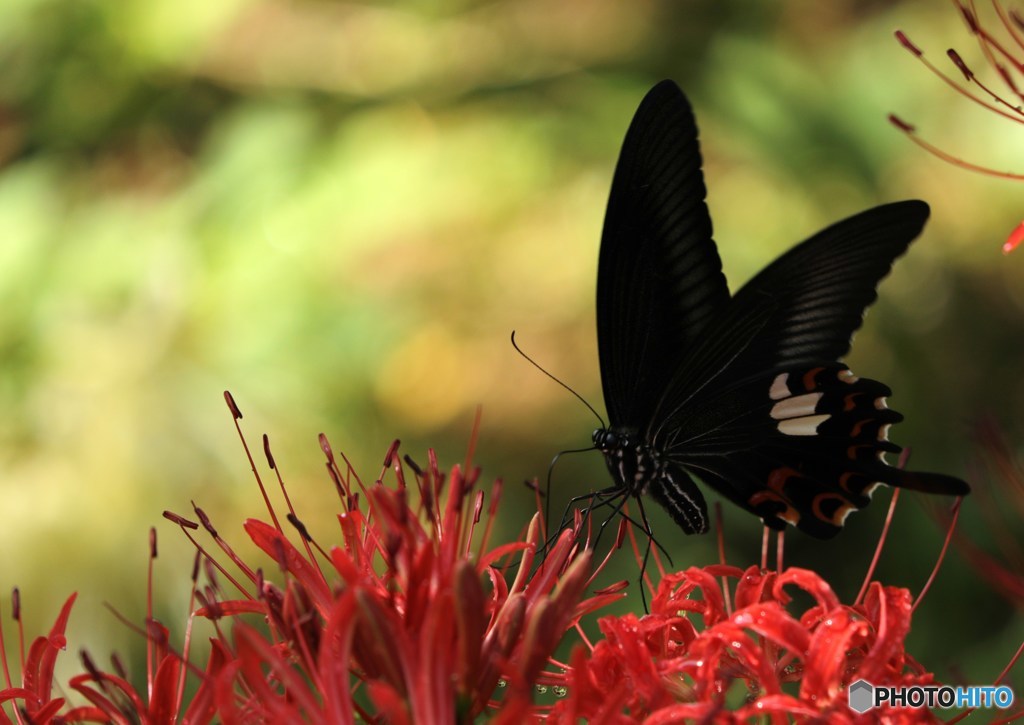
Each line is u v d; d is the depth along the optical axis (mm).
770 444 956
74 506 1080
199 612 904
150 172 1144
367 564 907
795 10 1179
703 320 961
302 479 1107
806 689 884
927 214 935
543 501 1184
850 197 1147
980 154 1199
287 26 1176
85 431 1088
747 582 905
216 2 1128
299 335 1112
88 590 1075
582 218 1203
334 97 1156
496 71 1168
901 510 1136
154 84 1143
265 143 1123
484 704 883
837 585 1136
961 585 1105
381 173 1123
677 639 910
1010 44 1189
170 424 1092
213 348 1103
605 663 895
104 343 1099
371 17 1181
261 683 875
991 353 1196
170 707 901
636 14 1170
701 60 1152
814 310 946
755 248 1155
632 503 1144
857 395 944
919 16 1196
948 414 1176
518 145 1145
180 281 1106
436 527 901
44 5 1123
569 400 1295
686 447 964
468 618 878
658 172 960
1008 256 1207
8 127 1143
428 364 1298
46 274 1108
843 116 1147
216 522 1093
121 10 1125
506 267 1245
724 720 877
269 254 1110
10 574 1072
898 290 1192
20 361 1098
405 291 1229
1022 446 1103
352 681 934
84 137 1140
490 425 1292
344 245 1116
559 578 911
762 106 1137
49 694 909
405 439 1167
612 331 967
